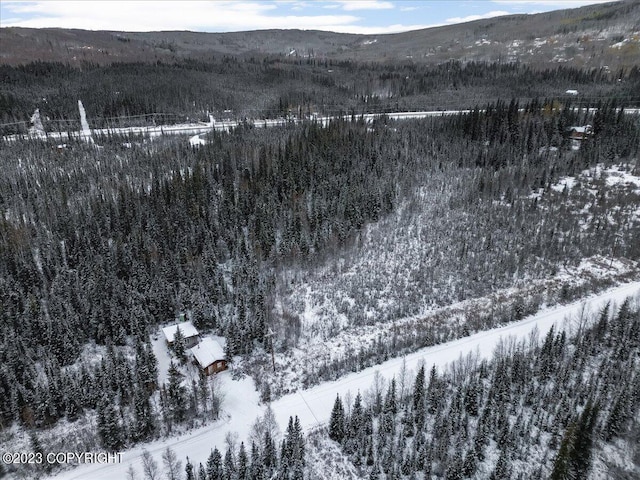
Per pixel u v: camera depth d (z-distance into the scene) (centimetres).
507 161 18238
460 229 13725
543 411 7706
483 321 10062
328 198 14500
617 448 7025
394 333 9756
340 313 10406
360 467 6750
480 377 8088
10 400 7394
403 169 17062
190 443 7069
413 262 12262
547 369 8294
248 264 11394
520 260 12400
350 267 12044
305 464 6706
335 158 16950
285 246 11950
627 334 9262
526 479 6556
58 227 12256
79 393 7638
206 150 18700
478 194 15788
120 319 9238
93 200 14088
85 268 10781
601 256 12912
